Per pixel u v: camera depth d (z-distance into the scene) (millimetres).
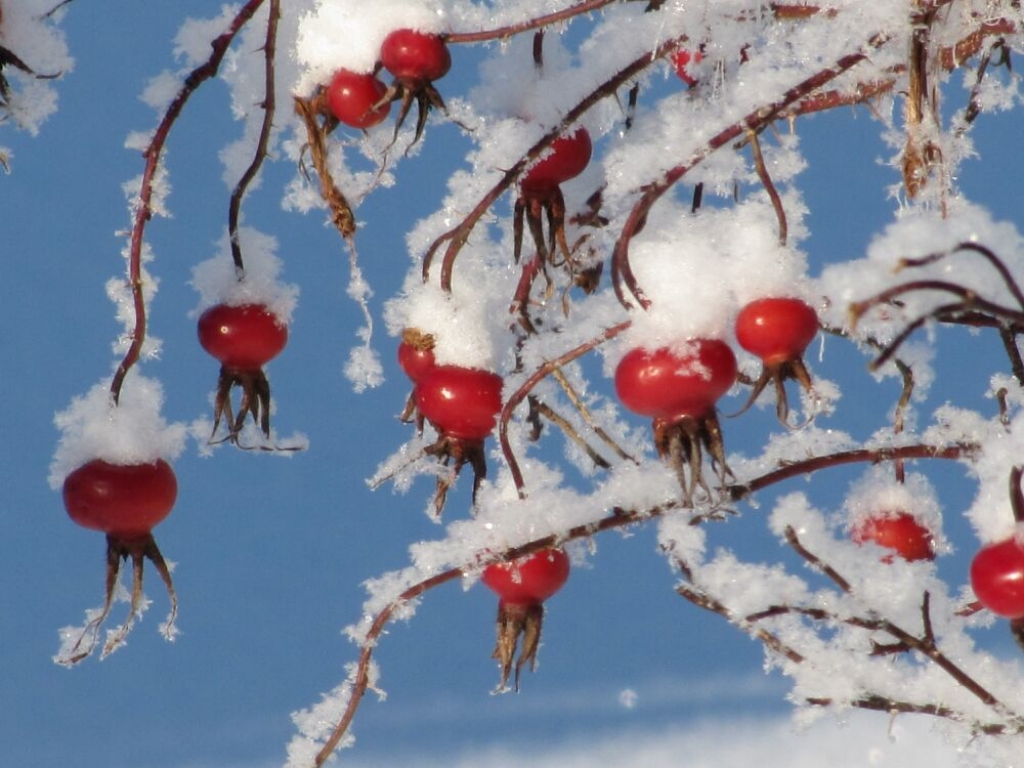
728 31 965
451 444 972
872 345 968
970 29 958
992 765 958
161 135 960
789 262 940
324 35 969
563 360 946
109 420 968
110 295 974
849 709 964
